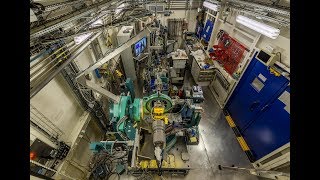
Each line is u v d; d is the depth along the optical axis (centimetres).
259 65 466
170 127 444
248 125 512
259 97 467
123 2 481
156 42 736
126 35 595
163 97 363
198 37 886
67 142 361
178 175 436
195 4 867
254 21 436
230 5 590
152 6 626
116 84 621
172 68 712
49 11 236
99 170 405
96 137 488
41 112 298
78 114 421
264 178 438
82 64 430
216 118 610
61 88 356
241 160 484
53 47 293
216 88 691
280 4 378
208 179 439
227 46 623
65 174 331
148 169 408
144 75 708
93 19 352
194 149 503
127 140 369
